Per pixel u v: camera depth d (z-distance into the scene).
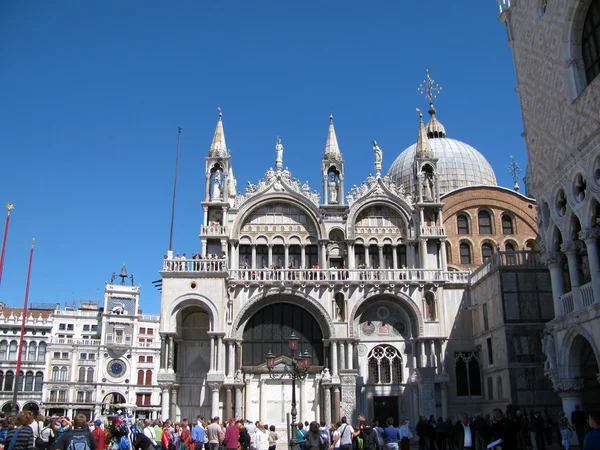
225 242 50.09
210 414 46.00
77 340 101.69
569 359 33.53
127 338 104.75
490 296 45.47
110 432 28.77
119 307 105.88
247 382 46.88
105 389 99.81
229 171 55.03
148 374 103.56
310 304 47.84
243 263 51.28
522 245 61.06
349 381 44.38
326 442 28.30
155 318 110.50
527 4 37.84
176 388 45.22
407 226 52.16
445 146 74.25
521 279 43.53
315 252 51.88
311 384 47.00
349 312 47.50
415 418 46.28
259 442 25.83
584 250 36.00
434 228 51.56
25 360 96.19
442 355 47.22
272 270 47.94
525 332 42.47
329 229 51.62
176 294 45.53
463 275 50.84
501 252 44.28
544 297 43.16
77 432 14.30
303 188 52.16
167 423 30.12
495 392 44.84
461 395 47.81
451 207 61.47
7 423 19.16
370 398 47.38
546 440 37.31
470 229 61.31
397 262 52.16
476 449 30.44
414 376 47.06
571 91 31.88
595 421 14.96
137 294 107.62
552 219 34.56
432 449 30.59
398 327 48.91
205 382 47.28
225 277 46.03
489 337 45.78
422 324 47.59
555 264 35.09
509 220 62.09
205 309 45.62
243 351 47.78
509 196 62.12
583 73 31.88
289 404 46.59
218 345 45.12
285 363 47.25
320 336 48.38
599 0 30.47
